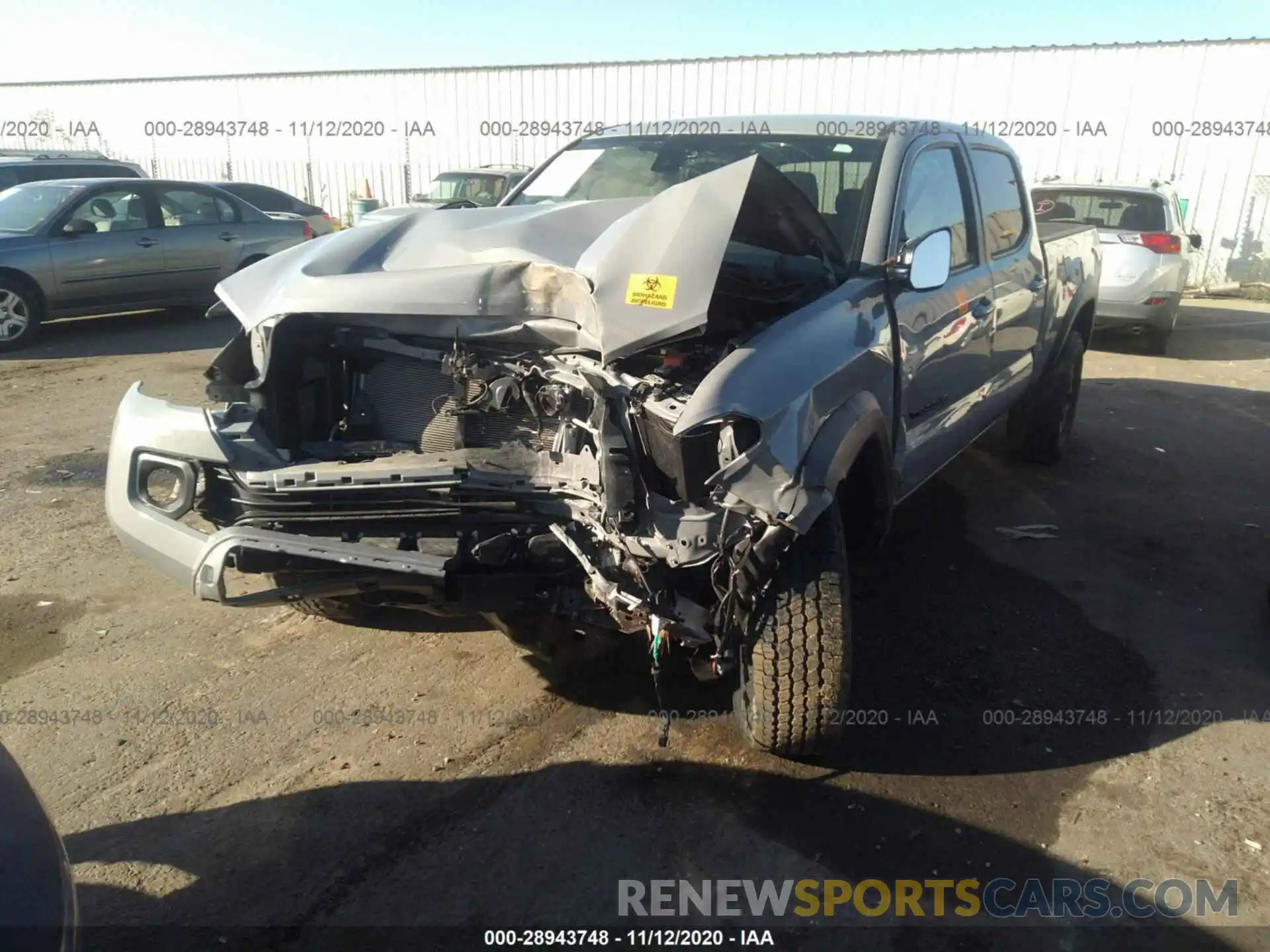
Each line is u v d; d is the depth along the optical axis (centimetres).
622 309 278
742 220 321
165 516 298
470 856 267
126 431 310
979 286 433
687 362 286
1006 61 1639
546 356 303
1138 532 518
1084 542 502
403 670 362
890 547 488
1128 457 654
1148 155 1611
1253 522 537
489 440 312
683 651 340
